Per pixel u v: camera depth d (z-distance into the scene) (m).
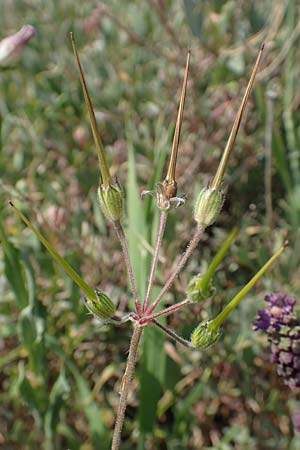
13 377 0.31
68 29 0.47
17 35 0.34
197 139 0.39
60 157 0.40
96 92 0.42
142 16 0.46
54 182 0.39
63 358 0.29
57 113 0.42
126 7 0.50
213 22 0.41
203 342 0.19
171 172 0.20
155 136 0.41
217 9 0.40
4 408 0.31
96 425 0.29
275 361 0.25
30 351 0.29
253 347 0.30
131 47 0.46
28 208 0.34
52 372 0.32
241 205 0.38
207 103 0.40
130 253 0.29
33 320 0.29
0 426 0.31
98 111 0.42
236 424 0.31
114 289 0.33
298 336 0.25
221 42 0.42
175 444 0.30
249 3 0.45
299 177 0.36
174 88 0.41
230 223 0.38
